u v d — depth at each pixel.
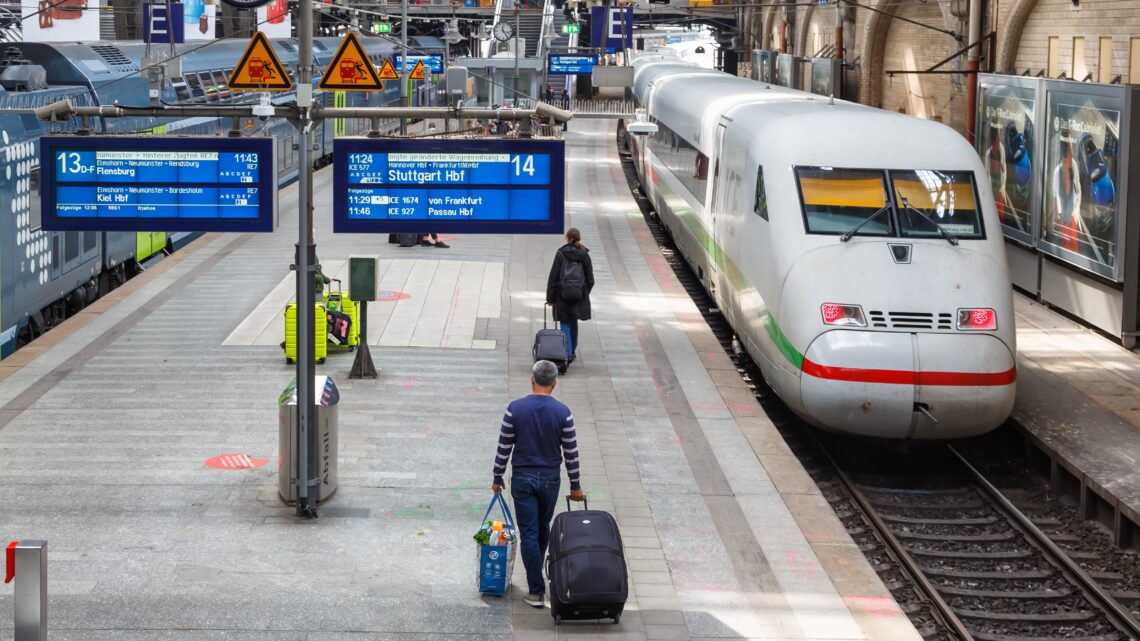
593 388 21.92
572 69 64.19
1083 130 25.59
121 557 14.23
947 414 18.11
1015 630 14.48
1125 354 24.36
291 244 35.47
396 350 24.11
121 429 18.92
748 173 22.61
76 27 34.72
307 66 15.43
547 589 13.81
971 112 34.84
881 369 18.03
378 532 15.20
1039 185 27.92
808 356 18.55
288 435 15.83
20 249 23.97
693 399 21.38
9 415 19.50
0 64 28.22
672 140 37.06
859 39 51.28
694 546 14.97
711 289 28.30
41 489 16.31
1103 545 17.11
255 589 13.49
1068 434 19.53
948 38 40.03
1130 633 14.18
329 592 13.47
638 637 12.56
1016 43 35.41
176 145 15.98
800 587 13.84
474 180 16.92
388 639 12.41
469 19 86.44
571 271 22.84
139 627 12.51
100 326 25.47
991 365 18.12
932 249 19.17
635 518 15.85
